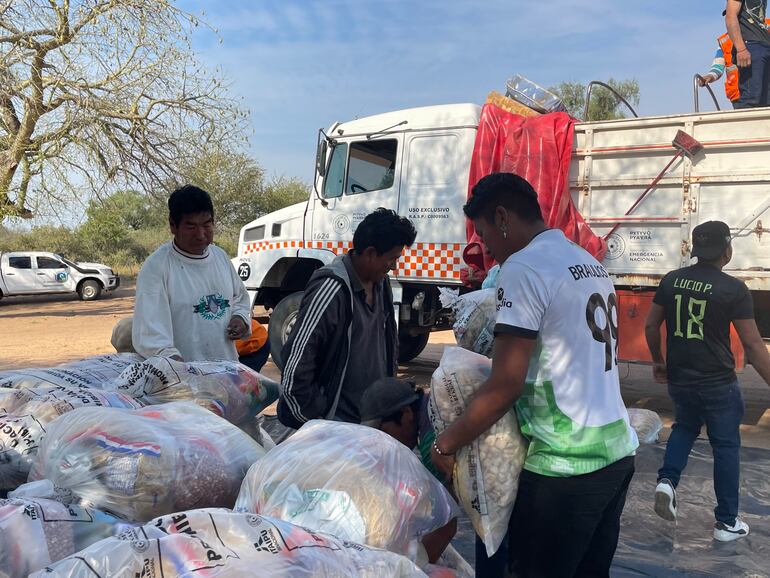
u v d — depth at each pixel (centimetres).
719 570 336
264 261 830
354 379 296
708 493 433
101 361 324
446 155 689
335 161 770
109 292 2327
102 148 1606
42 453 220
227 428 242
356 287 289
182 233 337
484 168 645
